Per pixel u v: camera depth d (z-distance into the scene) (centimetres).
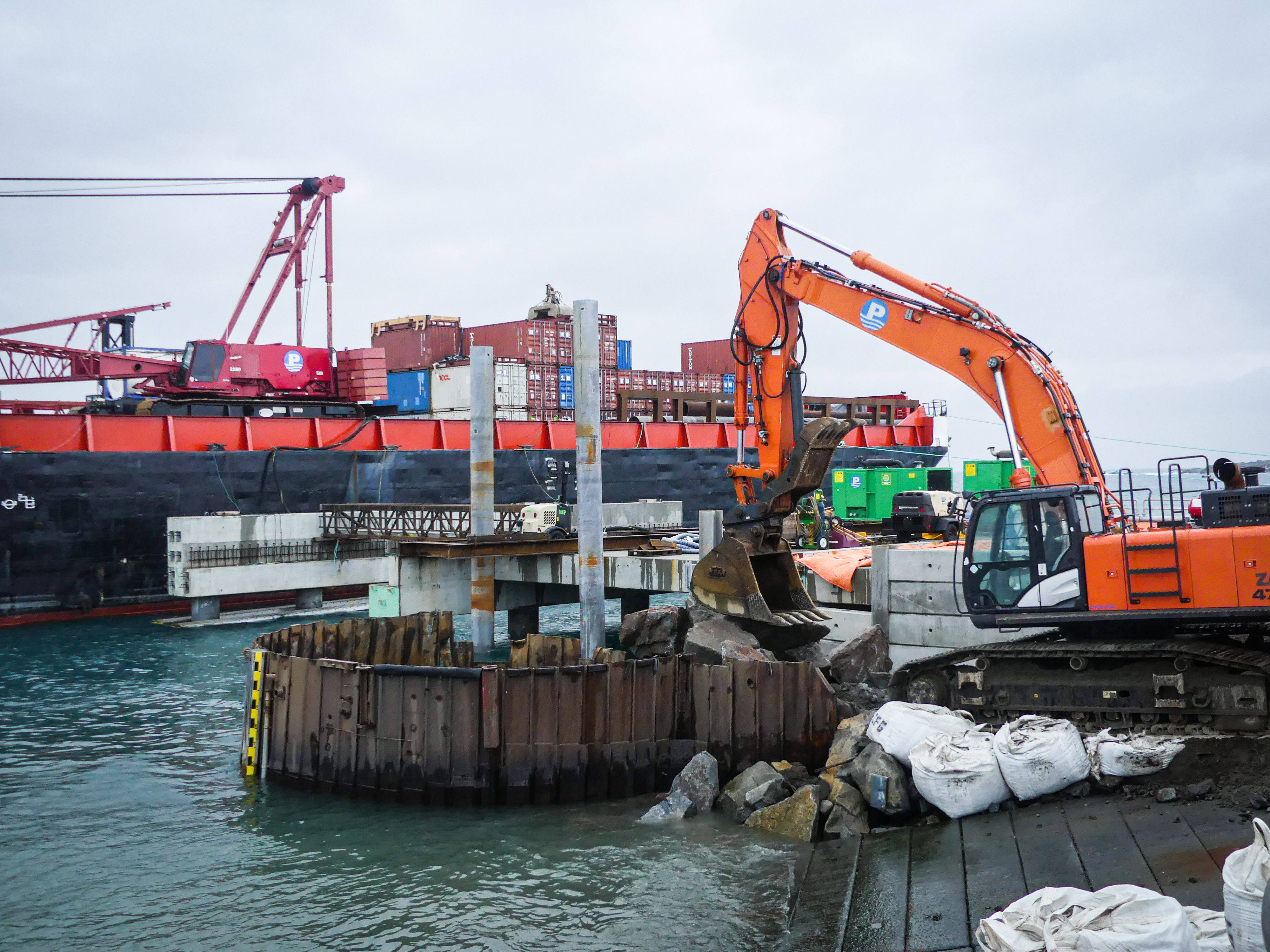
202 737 1856
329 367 4191
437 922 1066
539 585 2869
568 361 4988
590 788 1475
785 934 991
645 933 1021
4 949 1025
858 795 1286
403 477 3875
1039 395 1553
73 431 3353
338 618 3169
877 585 1917
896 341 1678
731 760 1520
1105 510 1440
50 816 1430
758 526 1770
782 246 1816
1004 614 1407
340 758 1523
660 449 4622
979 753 1214
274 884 1180
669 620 1947
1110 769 1160
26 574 3103
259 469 3534
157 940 1041
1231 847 926
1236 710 1234
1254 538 1243
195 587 3044
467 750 1459
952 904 959
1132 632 1376
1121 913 680
